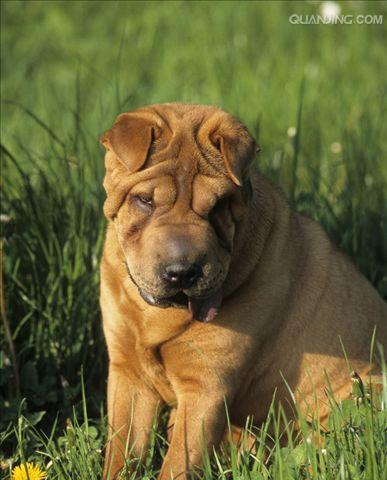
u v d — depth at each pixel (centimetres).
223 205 780
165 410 940
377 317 923
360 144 1285
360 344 898
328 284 888
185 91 1493
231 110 1441
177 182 766
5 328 911
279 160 1285
